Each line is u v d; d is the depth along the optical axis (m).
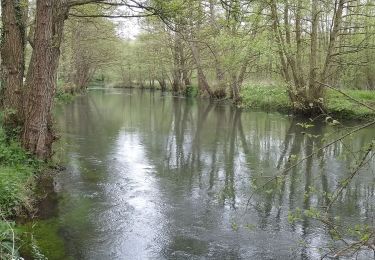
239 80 33.38
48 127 12.01
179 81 54.97
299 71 23.98
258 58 26.81
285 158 14.38
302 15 23.30
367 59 26.03
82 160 13.54
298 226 8.45
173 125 22.36
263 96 28.11
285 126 21.75
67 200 9.66
